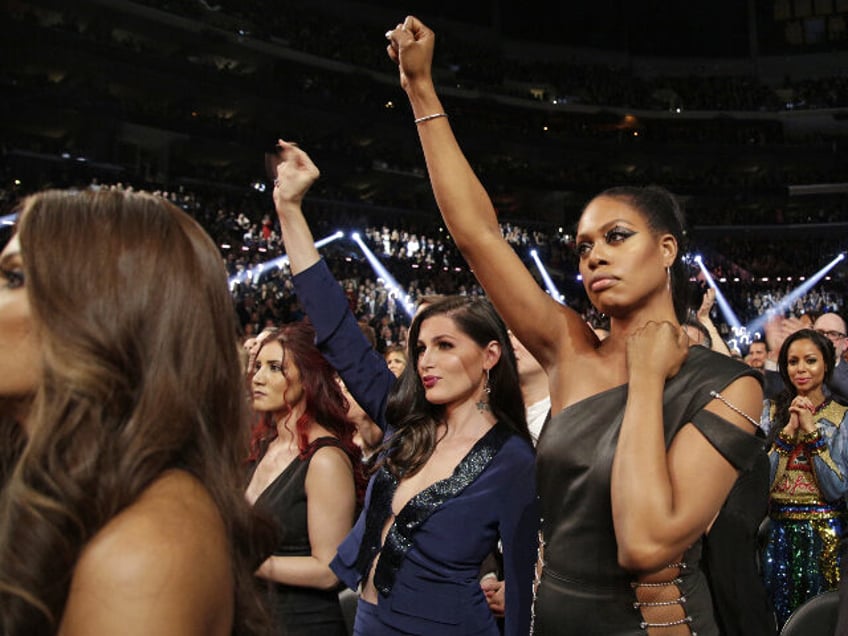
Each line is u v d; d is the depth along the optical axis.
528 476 1.90
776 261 25.52
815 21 30.80
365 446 3.23
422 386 2.06
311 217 19.81
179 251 0.77
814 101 29.31
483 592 1.86
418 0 28.64
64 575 0.65
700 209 28.61
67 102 18.95
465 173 1.49
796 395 3.31
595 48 31.08
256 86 22.64
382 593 1.83
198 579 0.66
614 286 1.40
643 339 1.33
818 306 22.22
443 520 1.83
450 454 1.95
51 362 0.70
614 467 1.25
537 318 1.49
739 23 31.27
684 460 1.26
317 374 2.25
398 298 16.59
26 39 18.89
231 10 23.56
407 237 20.31
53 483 0.66
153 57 20.81
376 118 25.06
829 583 3.12
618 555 1.25
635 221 1.42
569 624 1.32
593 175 28.44
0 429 0.79
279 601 2.02
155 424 0.71
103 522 0.66
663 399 1.32
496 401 2.01
